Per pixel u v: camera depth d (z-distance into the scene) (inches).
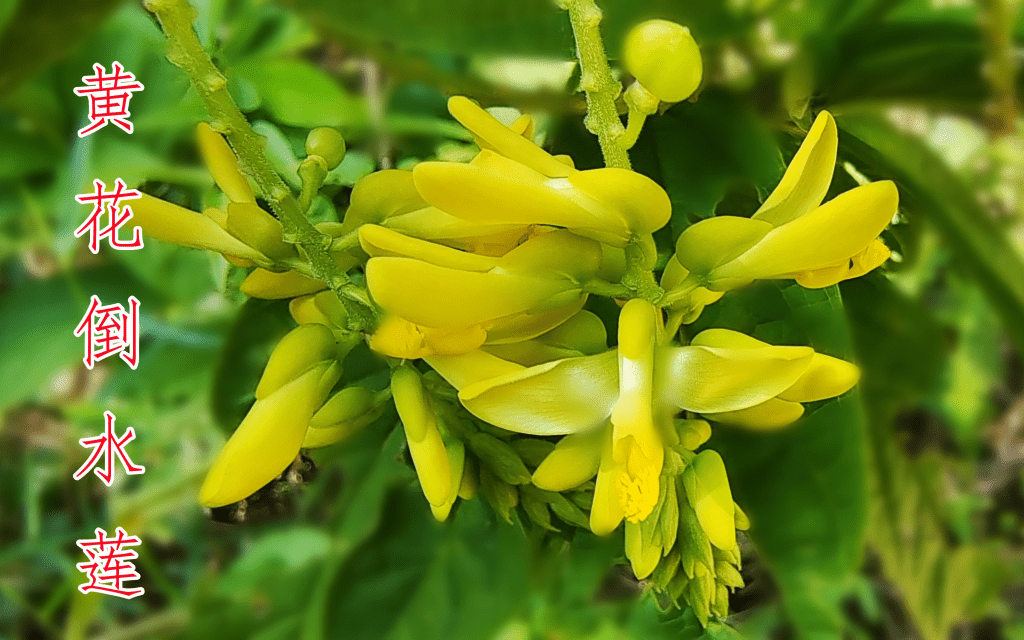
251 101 5.3
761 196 4.8
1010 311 5.3
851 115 5.3
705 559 3.6
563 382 3.6
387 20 4.4
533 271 3.6
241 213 3.8
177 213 3.9
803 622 4.5
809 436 4.5
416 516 4.9
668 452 3.6
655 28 3.4
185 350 7.7
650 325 3.6
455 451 3.9
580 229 3.5
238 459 3.7
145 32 5.5
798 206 3.6
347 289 3.9
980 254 5.3
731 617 5.3
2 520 8.8
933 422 9.4
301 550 7.9
